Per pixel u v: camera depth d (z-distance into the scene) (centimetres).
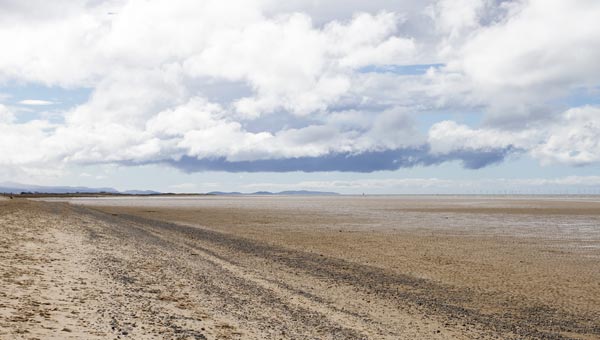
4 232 3250
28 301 1429
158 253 3128
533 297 2348
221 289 2119
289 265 3134
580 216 8169
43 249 2634
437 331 1752
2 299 1404
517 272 2972
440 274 2897
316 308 1961
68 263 2244
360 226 6200
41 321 1228
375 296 2298
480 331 1788
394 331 1703
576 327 1880
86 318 1328
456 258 3497
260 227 6062
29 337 1074
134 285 1933
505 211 9912
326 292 2328
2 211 5431
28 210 6134
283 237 4847
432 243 4362
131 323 1348
